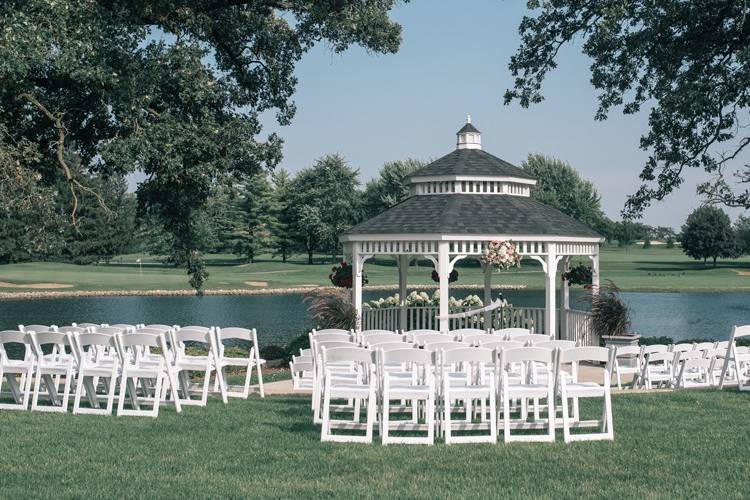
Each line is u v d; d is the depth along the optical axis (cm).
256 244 10144
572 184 10575
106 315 4384
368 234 2047
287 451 838
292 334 3400
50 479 723
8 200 1769
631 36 2225
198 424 996
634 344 1886
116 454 823
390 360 884
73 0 1742
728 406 1147
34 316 4344
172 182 2098
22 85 1872
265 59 2389
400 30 2175
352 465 779
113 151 1877
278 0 2173
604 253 12769
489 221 2022
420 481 725
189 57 2016
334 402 1239
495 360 963
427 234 1983
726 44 2194
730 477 739
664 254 12800
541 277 7844
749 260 11594
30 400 1229
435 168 2223
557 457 815
